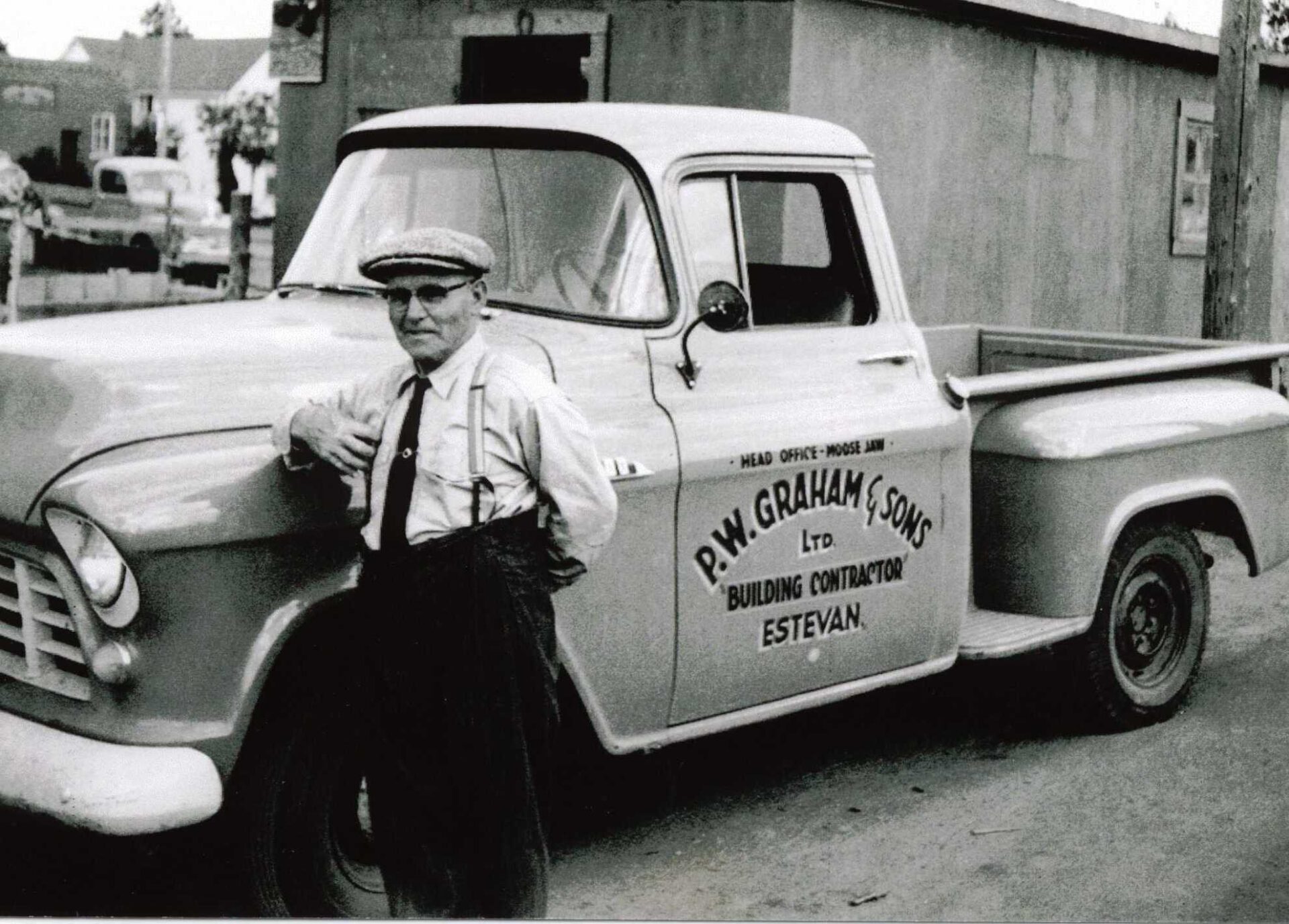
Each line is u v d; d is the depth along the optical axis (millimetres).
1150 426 5414
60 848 4246
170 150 23016
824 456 4410
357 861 3738
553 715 3299
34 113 21734
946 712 5859
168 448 3346
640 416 4039
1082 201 11945
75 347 3600
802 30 9000
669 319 4191
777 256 4855
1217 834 4668
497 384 3199
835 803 4906
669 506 4070
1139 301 12867
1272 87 14492
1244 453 5855
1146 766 5258
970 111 10562
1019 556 5238
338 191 4742
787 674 4430
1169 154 12914
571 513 3252
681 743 5355
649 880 4293
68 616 3373
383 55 10508
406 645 3156
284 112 11070
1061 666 5445
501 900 3234
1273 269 15086
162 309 4363
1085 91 11750
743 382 4324
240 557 3316
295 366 3682
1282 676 6371
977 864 4430
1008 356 7008
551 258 4273
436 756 3217
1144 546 5551
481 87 10266
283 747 3508
